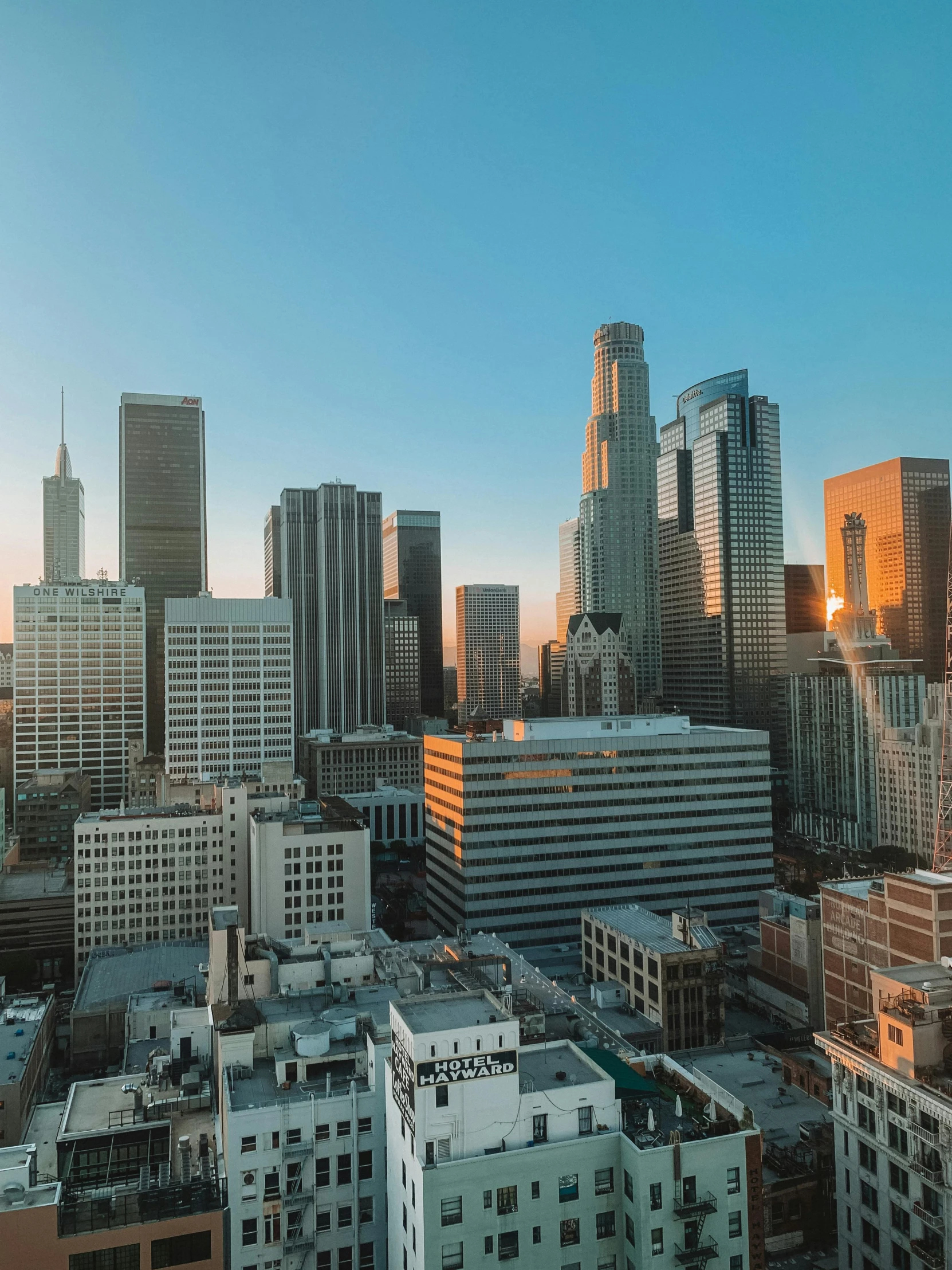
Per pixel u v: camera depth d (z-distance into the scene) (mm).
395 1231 69875
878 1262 76812
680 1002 145125
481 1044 64250
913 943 133125
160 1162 77625
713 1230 64812
